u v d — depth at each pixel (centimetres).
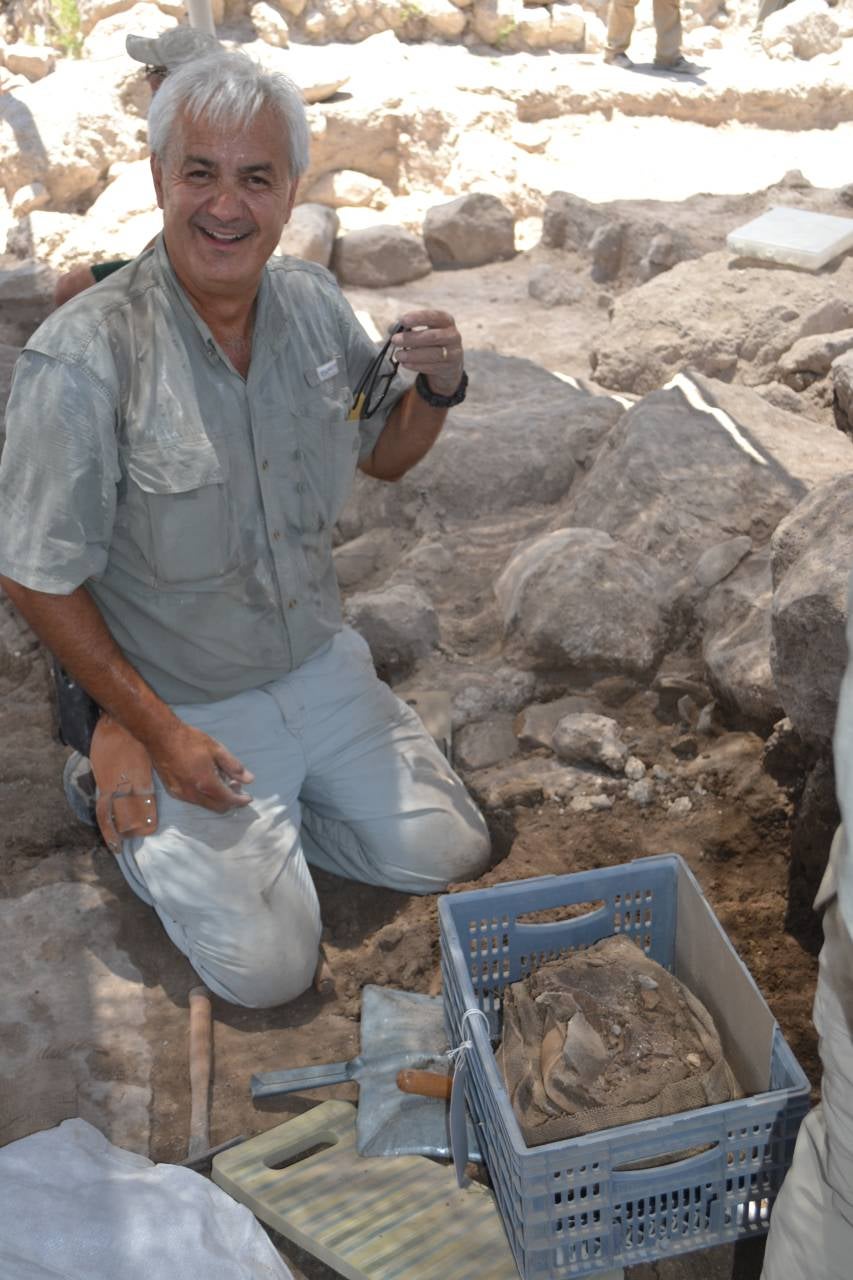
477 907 254
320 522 294
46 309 596
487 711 357
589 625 359
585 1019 232
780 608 268
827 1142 183
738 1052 237
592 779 333
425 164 734
